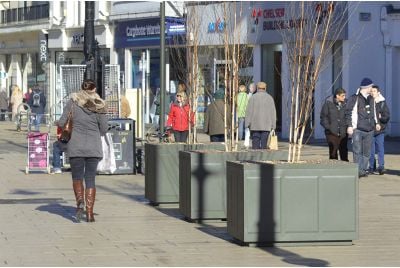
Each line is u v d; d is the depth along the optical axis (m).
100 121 17.77
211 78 34.28
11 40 74.88
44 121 57.94
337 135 26.58
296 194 14.38
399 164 30.84
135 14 55.03
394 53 43.59
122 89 34.53
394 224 17.25
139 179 26.45
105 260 13.39
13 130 55.84
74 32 63.84
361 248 14.42
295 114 15.05
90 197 17.66
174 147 19.94
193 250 14.26
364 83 26.58
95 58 27.72
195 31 21.00
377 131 27.02
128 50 56.66
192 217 17.30
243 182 14.29
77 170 17.77
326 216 14.48
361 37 42.28
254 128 28.11
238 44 18.11
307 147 38.41
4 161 33.31
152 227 16.84
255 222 14.34
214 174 17.30
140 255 13.83
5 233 16.14
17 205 20.34
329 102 26.58
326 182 14.45
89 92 17.80
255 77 45.62
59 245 14.80
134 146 27.86
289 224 14.39
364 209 19.59
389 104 43.69
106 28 58.12
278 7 43.84
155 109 51.78
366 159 26.75
